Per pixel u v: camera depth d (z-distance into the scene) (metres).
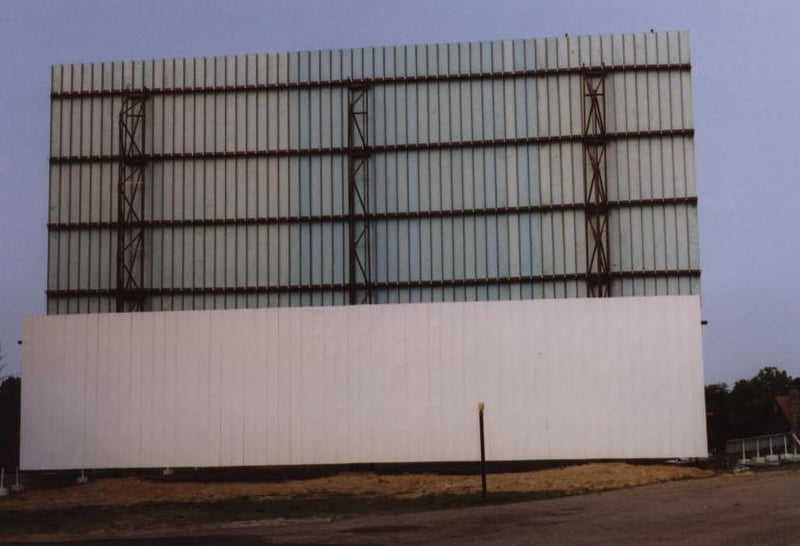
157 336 34.62
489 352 33.38
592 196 43.72
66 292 45.28
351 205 44.41
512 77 44.75
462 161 44.59
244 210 45.34
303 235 44.97
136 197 45.78
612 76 44.28
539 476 31.44
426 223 44.47
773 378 97.50
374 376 33.69
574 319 33.22
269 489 31.45
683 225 43.25
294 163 45.38
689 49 44.03
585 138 43.56
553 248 43.62
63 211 45.75
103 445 34.41
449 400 33.34
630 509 21.36
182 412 34.25
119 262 44.56
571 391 33.00
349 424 33.59
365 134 45.09
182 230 45.47
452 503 25.03
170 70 46.31
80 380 34.75
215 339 34.38
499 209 44.09
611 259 43.28
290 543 17.94
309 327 34.06
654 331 32.94
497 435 33.06
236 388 34.12
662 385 32.72
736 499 22.03
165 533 20.77
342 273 44.62
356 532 19.34
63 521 23.22
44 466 34.47
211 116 45.94
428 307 33.72
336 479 33.41
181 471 37.09
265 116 45.75
